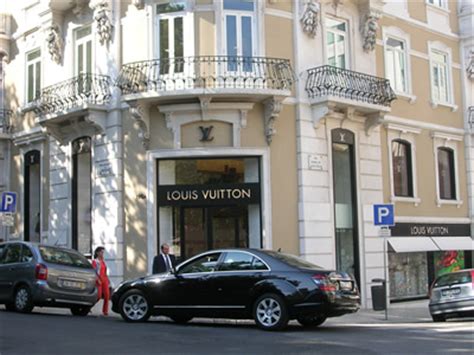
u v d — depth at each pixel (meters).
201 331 12.52
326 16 21.06
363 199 21.34
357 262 20.98
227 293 13.16
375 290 17.70
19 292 15.56
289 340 11.27
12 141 25.14
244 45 19.59
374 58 22.41
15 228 24.66
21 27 24.78
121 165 20.00
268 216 19.03
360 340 11.38
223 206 19.33
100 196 20.41
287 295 12.55
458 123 25.53
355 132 21.31
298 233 19.47
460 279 16.34
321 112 19.81
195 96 18.61
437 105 24.69
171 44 19.61
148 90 18.88
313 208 19.67
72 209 21.72
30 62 24.58
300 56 20.11
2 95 25.59
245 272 13.13
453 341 11.30
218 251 13.69
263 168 19.16
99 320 14.66
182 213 19.30
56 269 15.48
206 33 19.39
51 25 22.44
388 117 22.62
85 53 21.78
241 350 10.05
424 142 24.12
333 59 21.20
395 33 23.47
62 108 21.17
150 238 19.11
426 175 24.00
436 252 24.33
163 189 19.31
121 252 19.72
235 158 19.41
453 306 16.20
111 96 20.33
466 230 25.23
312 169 19.81
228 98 18.88
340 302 12.67
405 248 22.20
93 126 20.73
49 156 23.06
